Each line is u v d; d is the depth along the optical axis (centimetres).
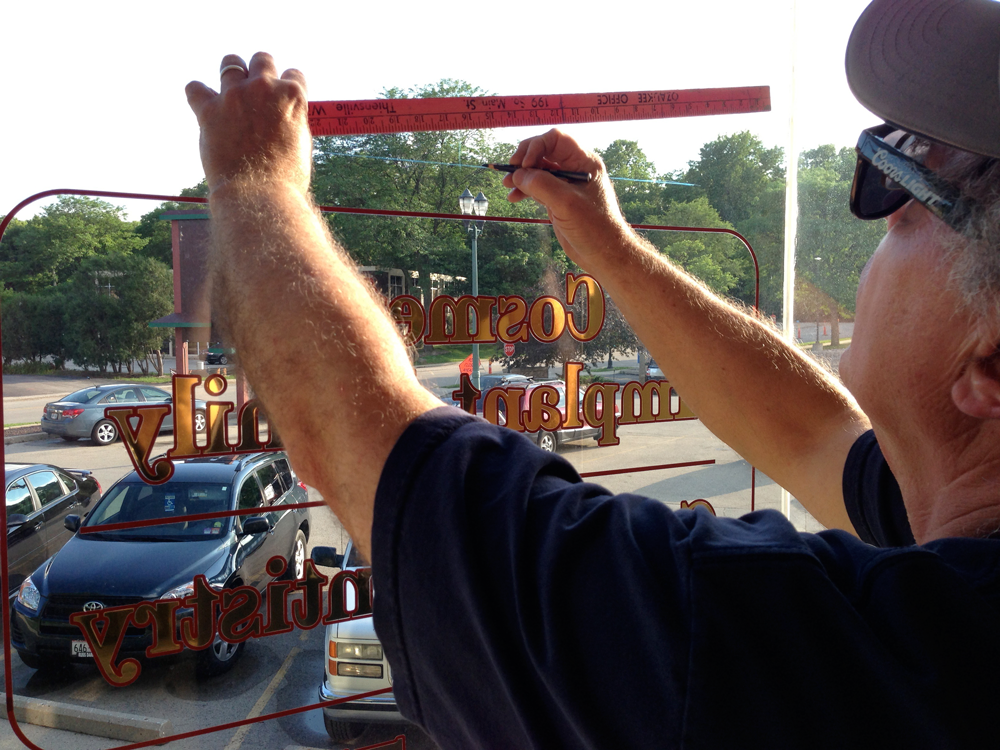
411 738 154
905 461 52
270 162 62
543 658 38
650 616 37
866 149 49
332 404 47
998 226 40
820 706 35
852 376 52
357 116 106
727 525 43
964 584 38
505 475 44
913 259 46
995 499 44
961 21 46
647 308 93
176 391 125
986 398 42
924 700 34
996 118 41
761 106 121
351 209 134
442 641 42
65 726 155
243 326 52
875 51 51
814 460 88
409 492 43
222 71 68
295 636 148
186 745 138
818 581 37
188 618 130
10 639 120
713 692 35
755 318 99
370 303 53
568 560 40
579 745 38
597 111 115
